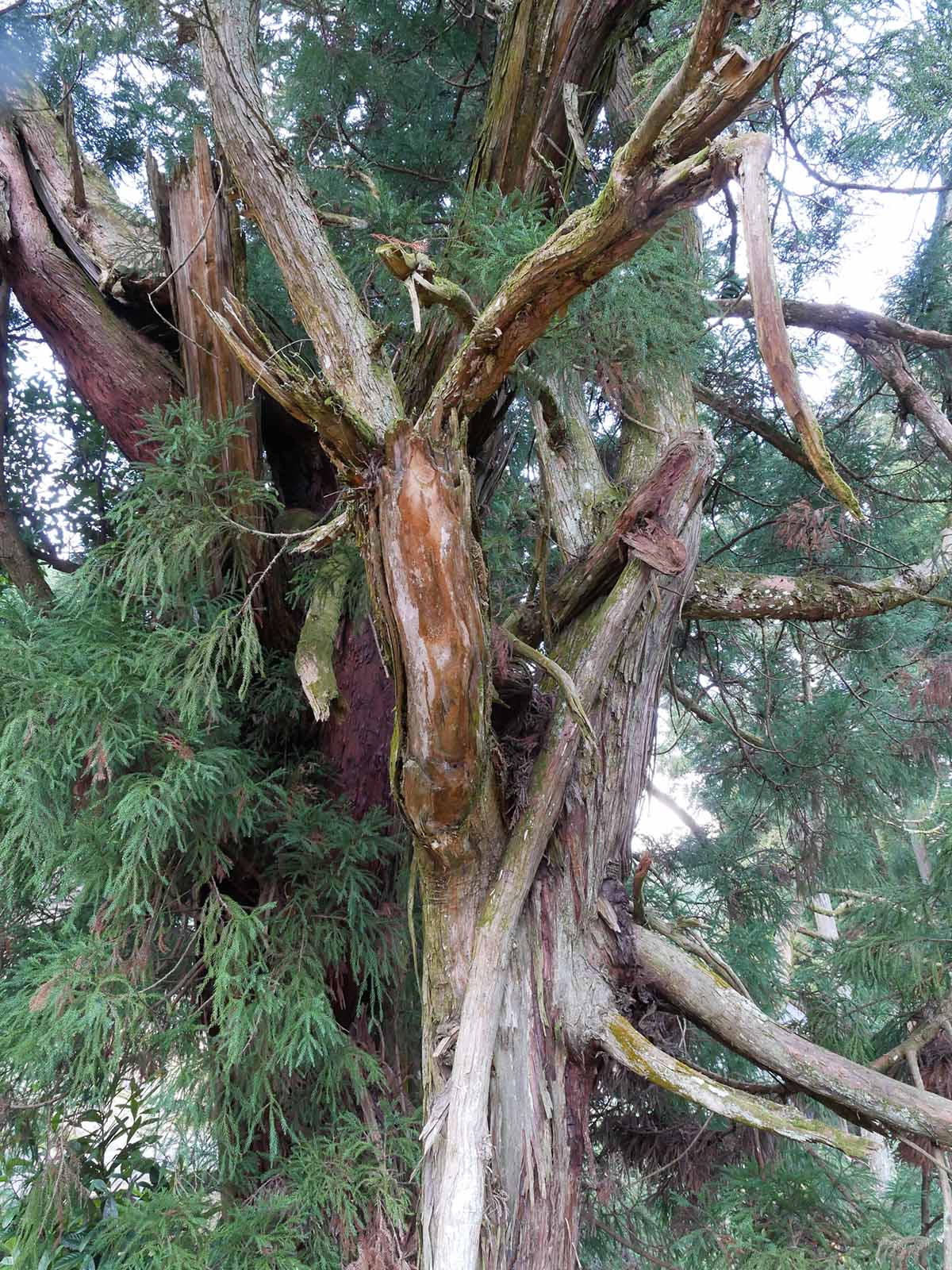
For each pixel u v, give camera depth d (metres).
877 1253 2.51
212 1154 2.64
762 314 1.08
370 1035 2.98
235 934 2.40
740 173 1.16
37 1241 2.51
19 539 3.19
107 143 3.92
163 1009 2.50
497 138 2.46
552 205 2.51
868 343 3.39
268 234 2.12
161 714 2.55
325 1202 2.51
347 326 2.05
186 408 2.42
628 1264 3.78
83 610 2.52
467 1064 1.88
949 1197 2.00
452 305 1.74
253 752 2.82
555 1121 2.08
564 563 2.65
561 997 2.18
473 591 1.68
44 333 3.04
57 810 2.36
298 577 2.75
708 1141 3.25
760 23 2.21
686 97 1.18
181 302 2.55
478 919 2.10
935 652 4.37
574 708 2.03
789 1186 2.83
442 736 1.74
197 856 2.59
